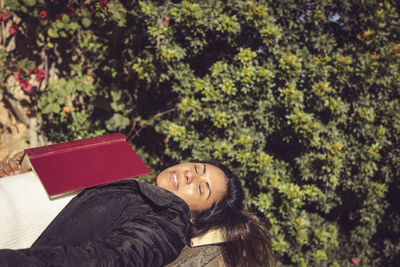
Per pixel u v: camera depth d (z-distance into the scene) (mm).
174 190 1749
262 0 3074
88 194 1312
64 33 3215
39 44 3381
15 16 3219
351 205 3861
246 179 3312
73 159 1354
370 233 3975
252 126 3285
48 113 3391
